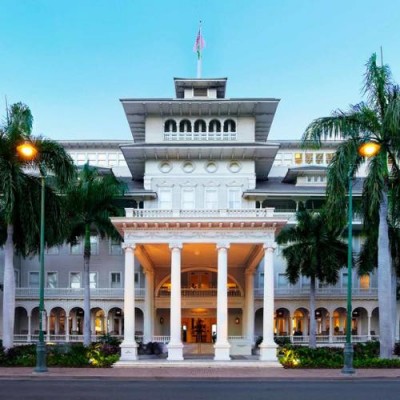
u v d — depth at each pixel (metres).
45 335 65.62
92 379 31.14
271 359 41.00
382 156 39.41
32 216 41.56
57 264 69.62
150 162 67.19
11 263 41.72
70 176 43.28
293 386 27.84
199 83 70.88
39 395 23.31
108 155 80.62
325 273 55.41
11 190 39.69
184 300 61.06
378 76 40.31
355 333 69.94
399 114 37.62
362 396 23.52
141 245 46.78
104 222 54.03
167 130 68.69
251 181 66.75
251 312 56.50
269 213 44.44
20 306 67.00
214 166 67.25
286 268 62.84
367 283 68.50
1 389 25.73
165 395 23.56
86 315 52.56
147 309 58.38
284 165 79.81
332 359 38.97
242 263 60.28
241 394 24.12
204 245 47.59
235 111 68.00
